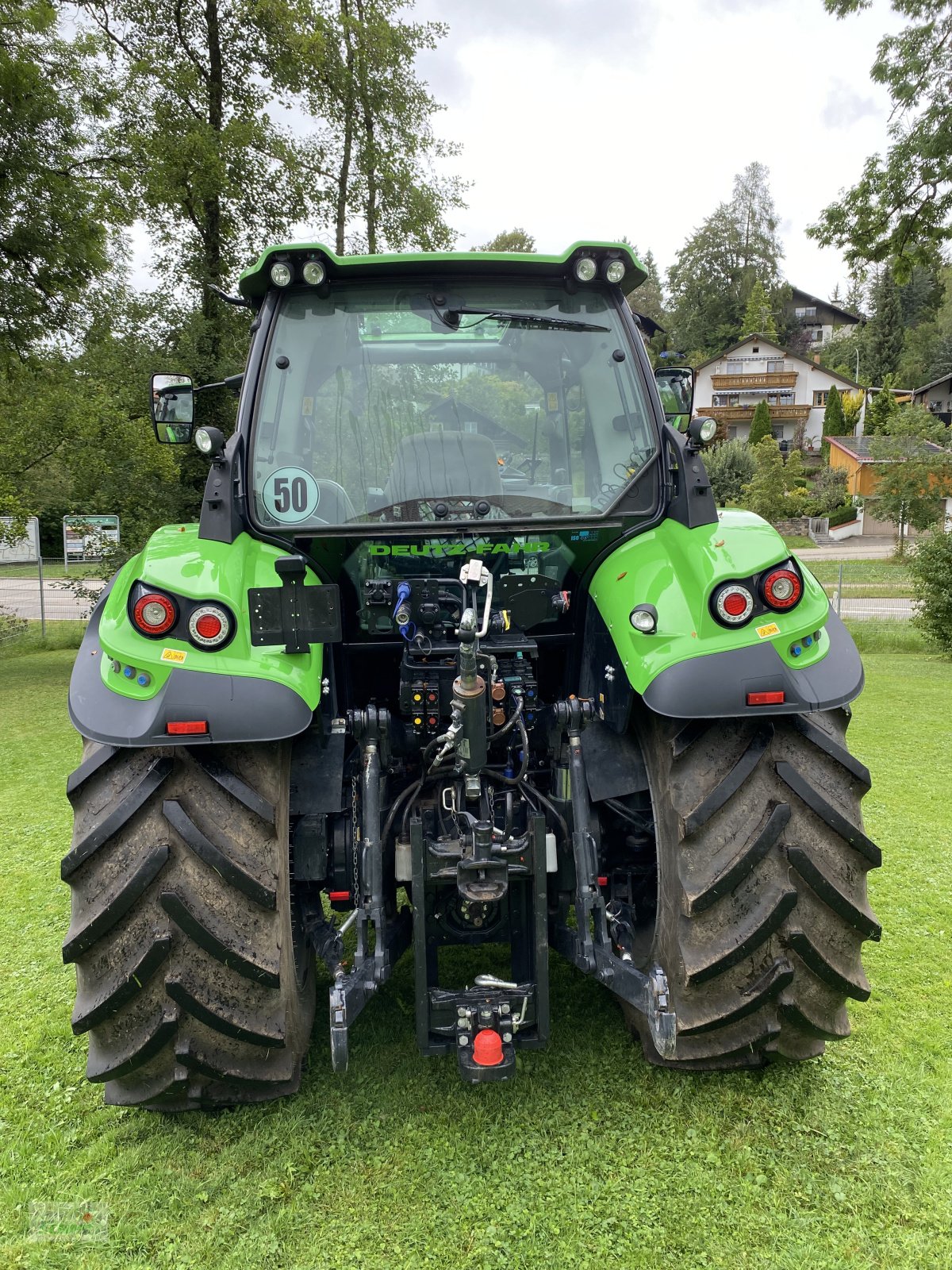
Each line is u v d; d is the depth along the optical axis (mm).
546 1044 2367
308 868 2436
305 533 2576
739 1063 2482
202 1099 2303
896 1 13070
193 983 2094
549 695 3123
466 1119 2459
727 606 2256
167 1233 2102
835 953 2281
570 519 2635
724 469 43812
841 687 2301
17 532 15359
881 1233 2041
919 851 4633
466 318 2762
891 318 77562
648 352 3014
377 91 17359
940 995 3143
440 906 2504
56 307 13078
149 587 2186
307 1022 2564
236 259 16250
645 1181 2209
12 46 12141
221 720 2092
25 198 12117
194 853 2107
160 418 3064
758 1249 1999
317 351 2721
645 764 2514
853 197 14156
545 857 2346
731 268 80562
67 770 7000
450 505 2648
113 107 13961
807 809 2256
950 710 8414
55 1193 2248
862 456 44969
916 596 13125
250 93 16094
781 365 60875
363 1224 2100
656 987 2123
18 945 3775
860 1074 2646
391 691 2965
